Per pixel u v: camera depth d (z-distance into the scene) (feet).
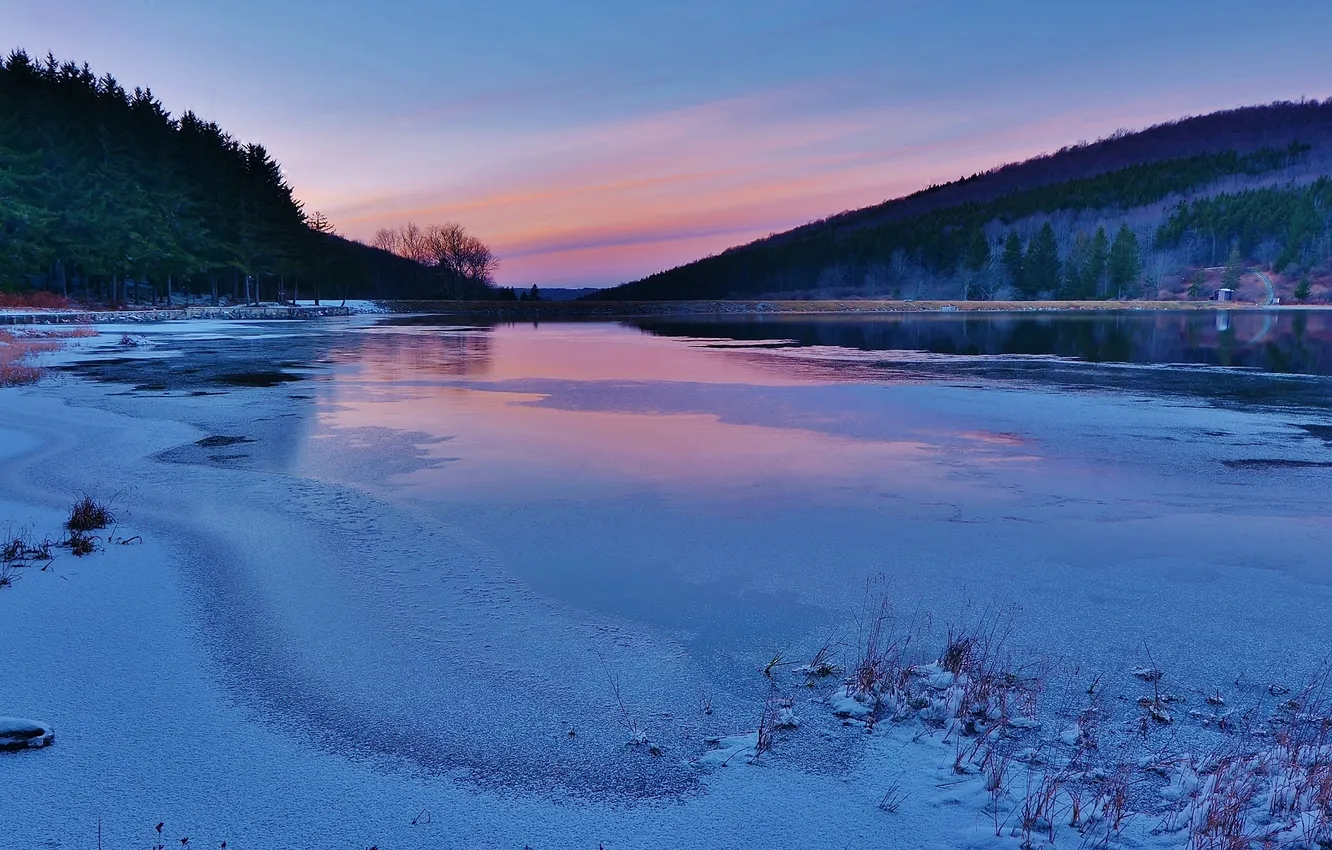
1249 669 18.29
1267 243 535.19
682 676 17.69
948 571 24.85
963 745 14.83
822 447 44.24
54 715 15.19
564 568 24.79
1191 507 32.32
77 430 47.47
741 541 27.61
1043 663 18.51
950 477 37.32
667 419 53.57
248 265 252.21
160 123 277.03
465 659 18.31
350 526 28.66
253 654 18.24
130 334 146.20
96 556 24.57
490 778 13.57
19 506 30.35
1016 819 12.49
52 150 208.64
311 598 21.80
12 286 191.31
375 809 12.56
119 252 206.80
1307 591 23.26
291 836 11.81
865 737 15.08
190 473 36.76
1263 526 29.73
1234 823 12.06
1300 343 135.13
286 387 70.33
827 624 20.76
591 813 12.62
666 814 12.60
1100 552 26.66
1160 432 49.01
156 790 12.89
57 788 12.82
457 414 55.16
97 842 11.48
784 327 205.77
